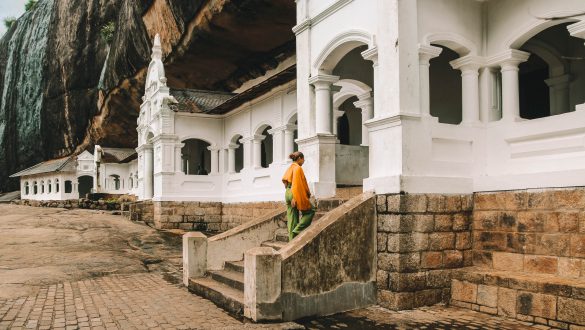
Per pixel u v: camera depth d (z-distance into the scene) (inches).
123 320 257.8
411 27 301.1
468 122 321.1
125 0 1201.4
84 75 1584.6
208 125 826.8
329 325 254.4
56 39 1675.7
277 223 375.9
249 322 257.3
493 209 299.0
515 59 312.2
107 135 1513.3
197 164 1031.0
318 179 386.9
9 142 1961.1
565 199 261.3
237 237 359.9
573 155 272.2
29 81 1846.7
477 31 326.3
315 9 392.8
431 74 465.1
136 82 1217.4
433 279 291.1
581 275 251.8
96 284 362.6
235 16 777.6
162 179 786.2
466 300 285.7
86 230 665.0
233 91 1092.5
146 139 905.5
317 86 391.9
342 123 633.6
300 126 410.9
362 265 290.2
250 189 722.8
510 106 311.0
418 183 291.1
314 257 272.5
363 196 301.0
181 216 792.9
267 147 860.6
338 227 282.8
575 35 279.3
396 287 281.6
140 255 508.1
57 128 1743.4
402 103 293.7
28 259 455.2
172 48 967.0
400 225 283.4
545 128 286.0
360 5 338.6
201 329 241.8
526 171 293.9
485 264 300.5
